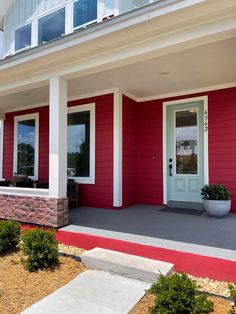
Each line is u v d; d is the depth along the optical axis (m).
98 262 2.99
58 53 3.85
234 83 5.22
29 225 4.27
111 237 3.44
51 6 6.74
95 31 3.40
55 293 2.45
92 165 6.02
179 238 3.39
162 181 6.05
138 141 6.38
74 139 6.44
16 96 6.43
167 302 2.02
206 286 2.55
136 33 3.25
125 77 4.92
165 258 2.97
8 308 2.21
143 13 3.01
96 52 3.71
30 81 4.51
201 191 5.22
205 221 4.38
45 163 7.18
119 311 2.16
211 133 5.45
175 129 5.98
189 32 3.03
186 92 5.79
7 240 3.47
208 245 3.11
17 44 7.46
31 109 7.53
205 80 5.09
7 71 4.52
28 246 3.03
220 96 5.38
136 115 6.36
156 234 3.58
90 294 2.44
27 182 6.39
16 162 7.85
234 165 5.19
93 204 5.95
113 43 3.48
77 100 6.31
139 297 2.38
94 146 6.00
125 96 5.91
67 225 4.11
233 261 2.63
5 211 4.62
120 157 5.67
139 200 6.31
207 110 5.51
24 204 4.35
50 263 3.10
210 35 2.91
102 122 5.89
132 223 4.24
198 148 5.69
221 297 2.36
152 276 2.65
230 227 3.96
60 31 6.57
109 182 5.74
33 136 7.50
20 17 7.41
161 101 6.11
